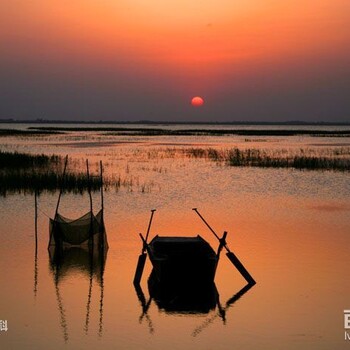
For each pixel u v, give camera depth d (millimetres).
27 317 14164
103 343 12734
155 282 16797
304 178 41500
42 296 15641
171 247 17891
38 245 20859
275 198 32688
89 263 18766
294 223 25141
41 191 33188
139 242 21609
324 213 27766
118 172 44406
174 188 36188
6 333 13188
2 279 17000
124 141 95875
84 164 49469
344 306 14836
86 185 34500
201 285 16094
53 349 12383
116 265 18594
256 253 19781
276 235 22641
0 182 34188
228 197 32875
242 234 22875
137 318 14211
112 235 22766
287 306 14859
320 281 16719
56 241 20172
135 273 17016
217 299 15406
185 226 24609
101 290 16219
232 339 12969
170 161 54750
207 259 15969
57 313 14445
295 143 91125
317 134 143750
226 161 54469
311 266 18156
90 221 20594
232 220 25922
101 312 14570
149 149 72062
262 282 16703
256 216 26984
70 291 16062
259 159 54688
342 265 18234
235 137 120500
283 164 49906
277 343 12727
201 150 67562
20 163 44031
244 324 13820
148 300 15484
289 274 17391
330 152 66000
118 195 33031
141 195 33188
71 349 12391
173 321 14047
